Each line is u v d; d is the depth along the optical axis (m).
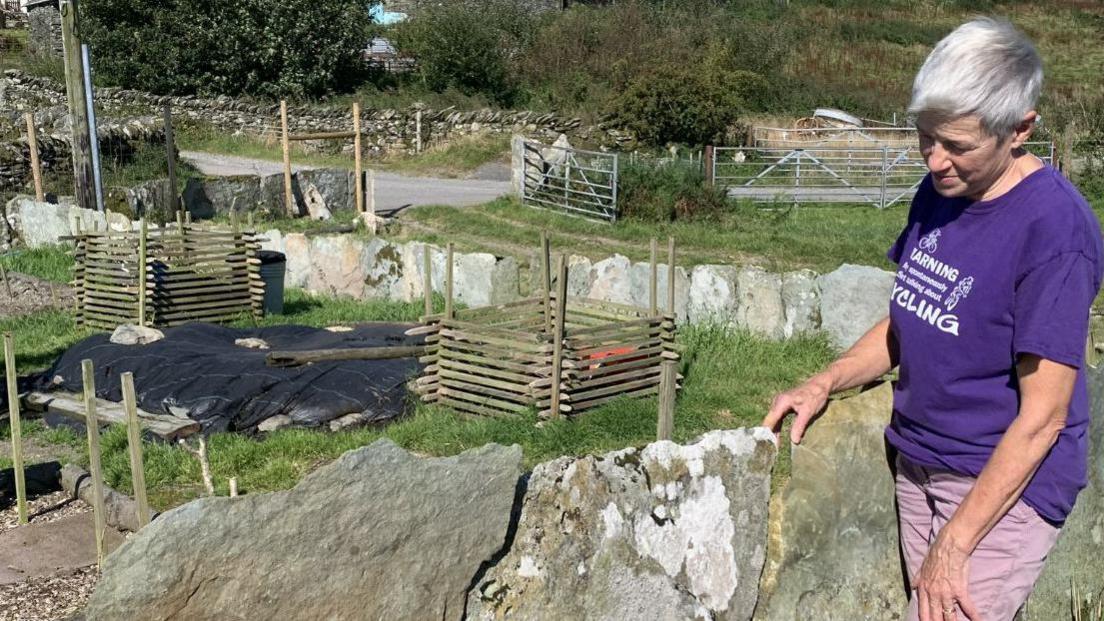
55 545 6.09
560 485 2.74
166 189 21.66
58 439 8.27
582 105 34.81
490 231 19.86
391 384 9.18
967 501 2.27
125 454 7.63
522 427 8.13
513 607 2.72
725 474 2.91
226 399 8.86
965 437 2.37
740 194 23.38
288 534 2.43
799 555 2.93
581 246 18.39
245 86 35.59
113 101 32.38
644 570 2.81
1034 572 2.35
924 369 2.41
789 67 41.03
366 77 37.31
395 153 30.61
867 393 2.88
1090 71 42.59
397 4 43.53
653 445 2.84
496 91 36.22
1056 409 2.17
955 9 51.00
